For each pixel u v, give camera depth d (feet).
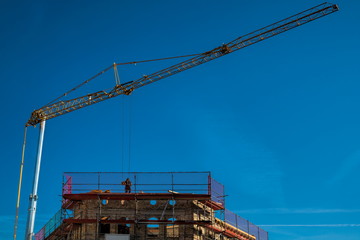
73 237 201.36
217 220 219.61
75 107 342.85
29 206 284.00
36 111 343.26
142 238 197.26
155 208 202.28
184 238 199.00
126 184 205.46
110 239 191.72
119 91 334.65
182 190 202.39
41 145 318.65
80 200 203.41
